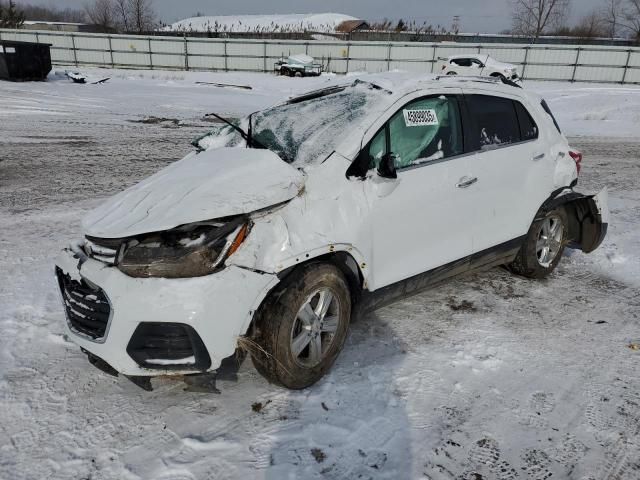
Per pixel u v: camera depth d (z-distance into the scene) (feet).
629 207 24.80
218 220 9.04
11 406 9.48
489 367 11.17
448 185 12.28
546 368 11.21
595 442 9.02
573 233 16.83
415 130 12.00
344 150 10.69
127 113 50.31
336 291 10.16
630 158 38.81
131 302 8.41
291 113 12.91
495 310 13.91
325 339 10.38
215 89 79.30
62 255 9.93
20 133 37.50
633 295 15.20
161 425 9.11
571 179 15.85
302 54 113.39
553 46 109.70
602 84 107.45
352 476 8.11
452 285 15.43
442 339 12.26
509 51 112.16
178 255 8.58
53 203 22.20
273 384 10.23
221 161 10.95
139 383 9.04
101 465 8.18
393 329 12.64
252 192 9.42
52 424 9.06
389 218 11.07
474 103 13.47
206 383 9.03
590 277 16.49
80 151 32.81
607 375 11.03
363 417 9.43
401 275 11.69
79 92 63.62
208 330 8.49
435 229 12.19
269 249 9.17
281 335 9.30
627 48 106.01
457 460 8.50
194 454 8.46
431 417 9.51
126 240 8.99
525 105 15.01
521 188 14.37
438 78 13.16
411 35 162.61
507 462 8.50
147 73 105.40
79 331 9.30
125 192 10.84
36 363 10.85
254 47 118.83
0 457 8.29
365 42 116.57
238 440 8.79
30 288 14.28
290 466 8.25
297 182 9.91
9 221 19.77
